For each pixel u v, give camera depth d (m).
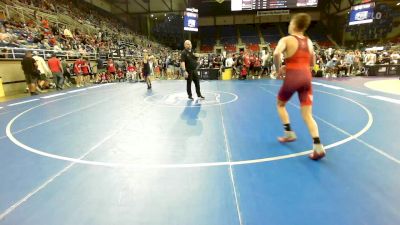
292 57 3.29
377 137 3.97
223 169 3.03
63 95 9.92
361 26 31.55
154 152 3.63
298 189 2.53
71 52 14.91
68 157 3.50
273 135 4.26
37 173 3.02
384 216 2.08
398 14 29.94
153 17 40.28
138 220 2.13
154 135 4.43
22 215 2.21
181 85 12.59
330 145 3.68
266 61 15.65
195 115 5.83
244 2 19.84
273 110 6.22
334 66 15.45
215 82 13.77
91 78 16.25
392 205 2.23
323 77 14.95
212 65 17.22
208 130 4.63
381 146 3.59
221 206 2.29
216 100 7.80
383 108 6.04
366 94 8.21
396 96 7.70
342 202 2.29
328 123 4.82
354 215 2.11
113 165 3.22
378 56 17.39
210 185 2.67
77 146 3.94
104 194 2.54
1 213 2.24
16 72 11.77
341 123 4.81
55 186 2.71
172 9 33.16
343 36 33.72
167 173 2.97
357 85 10.76
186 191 2.57
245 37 39.50
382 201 2.29
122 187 2.67
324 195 2.41
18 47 12.09
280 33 39.56
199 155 3.48
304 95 3.29
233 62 16.75
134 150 3.73
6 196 2.53
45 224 2.09
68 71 13.58
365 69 15.77
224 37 40.22
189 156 3.46
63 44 16.14
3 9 15.09
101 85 13.64
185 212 2.22
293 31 3.39
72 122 5.47
